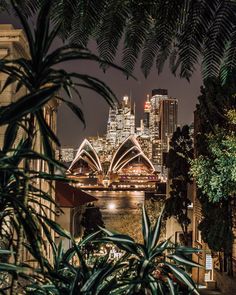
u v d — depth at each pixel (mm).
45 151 2734
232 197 22281
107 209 103562
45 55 2600
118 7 2908
